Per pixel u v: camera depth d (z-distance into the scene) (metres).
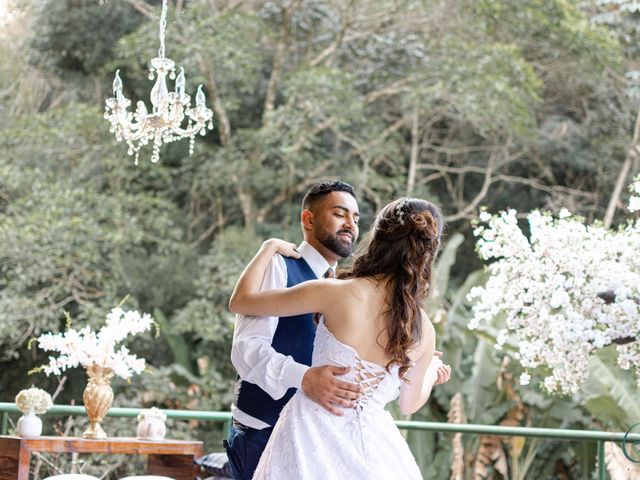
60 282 9.66
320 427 2.20
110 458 8.08
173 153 11.20
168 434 9.41
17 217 9.64
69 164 10.68
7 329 9.27
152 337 10.20
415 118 11.36
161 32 3.10
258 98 11.84
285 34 11.33
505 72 10.34
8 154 10.37
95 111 10.46
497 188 12.52
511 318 3.95
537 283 3.86
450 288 11.10
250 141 10.73
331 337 2.25
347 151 11.69
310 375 2.23
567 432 3.58
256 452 2.50
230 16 10.45
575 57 11.55
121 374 3.91
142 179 11.02
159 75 3.05
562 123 12.12
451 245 9.21
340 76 10.41
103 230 9.69
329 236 2.62
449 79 10.30
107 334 3.92
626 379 6.88
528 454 8.00
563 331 3.72
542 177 12.51
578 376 3.85
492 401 8.00
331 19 11.51
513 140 12.03
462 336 8.39
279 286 2.54
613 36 11.42
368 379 2.24
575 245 3.86
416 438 8.14
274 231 11.15
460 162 12.51
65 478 3.32
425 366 2.40
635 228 3.83
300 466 2.13
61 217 9.67
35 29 11.51
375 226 2.34
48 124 10.44
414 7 10.86
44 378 10.34
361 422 2.22
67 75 11.77
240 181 10.86
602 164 11.86
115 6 11.34
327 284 2.27
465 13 11.09
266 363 2.33
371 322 2.25
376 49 11.62
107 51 11.40
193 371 10.18
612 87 11.95
